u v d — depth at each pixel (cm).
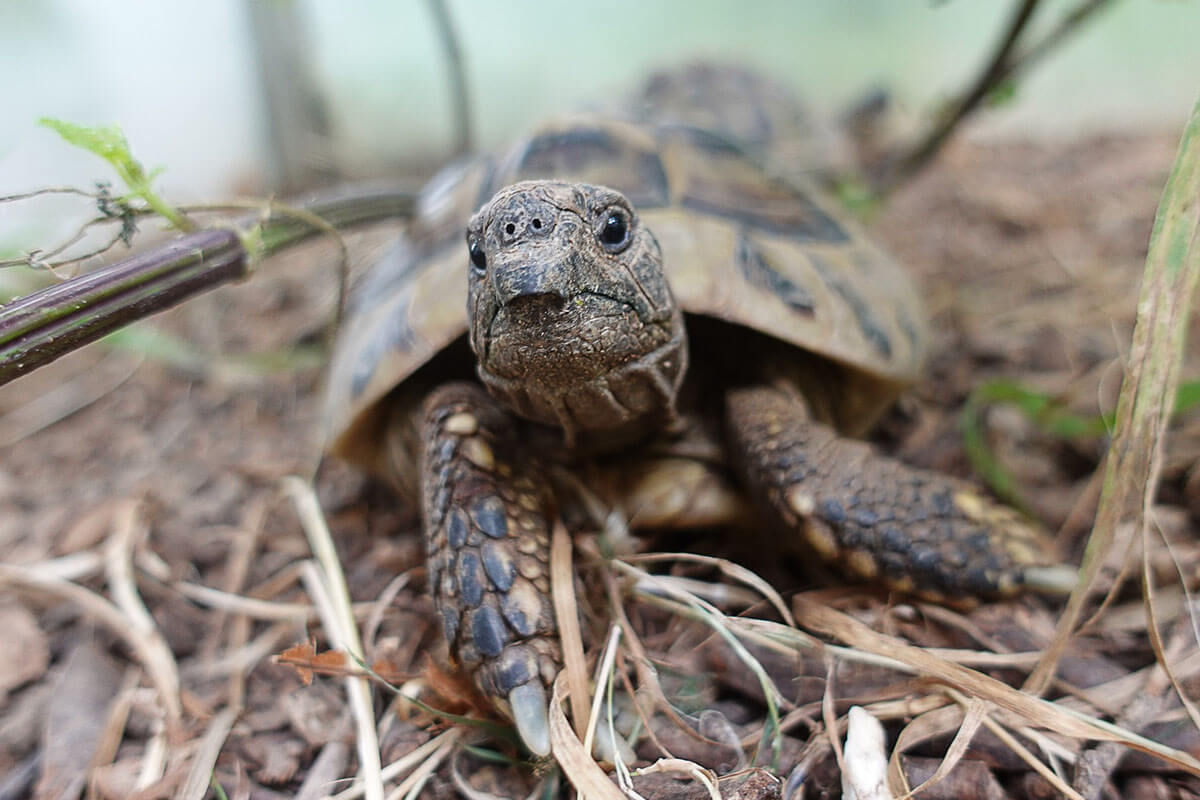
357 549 18
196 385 27
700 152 17
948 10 54
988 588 13
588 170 16
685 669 13
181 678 15
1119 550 15
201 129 41
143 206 12
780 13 56
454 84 28
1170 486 17
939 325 26
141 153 40
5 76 35
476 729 12
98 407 27
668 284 12
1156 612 14
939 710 12
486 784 12
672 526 15
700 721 12
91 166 30
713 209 16
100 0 38
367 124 46
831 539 13
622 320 11
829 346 15
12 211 23
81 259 12
